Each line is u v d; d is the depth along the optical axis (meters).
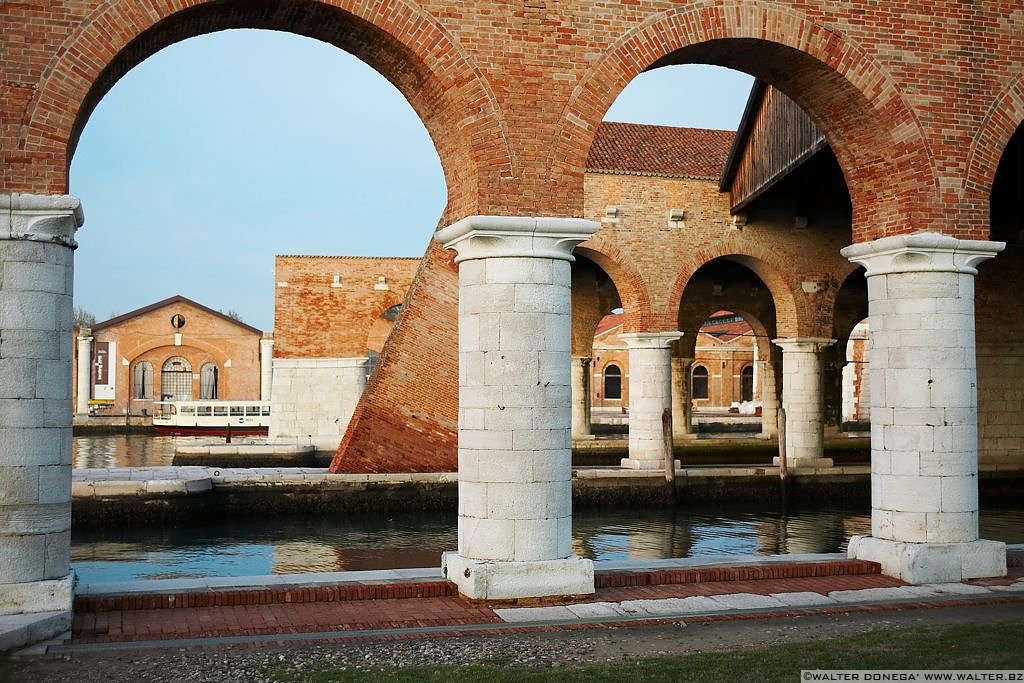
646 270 31.11
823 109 15.56
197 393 67.81
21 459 11.55
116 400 66.44
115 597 12.40
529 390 13.12
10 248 11.58
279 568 20.48
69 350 12.05
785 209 31.88
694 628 11.97
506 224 13.05
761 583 14.36
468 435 13.40
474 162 13.27
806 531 25.91
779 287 32.06
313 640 11.19
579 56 13.58
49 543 11.71
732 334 76.38
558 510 13.28
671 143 34.62
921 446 14.86
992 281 30.47
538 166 13.38
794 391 31.94
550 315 13.27
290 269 42.19
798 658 10.27
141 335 66.94
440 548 22.86
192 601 12.61
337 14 12.97
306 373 42.12
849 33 14.69
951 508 14.79
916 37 15.01
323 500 27.38
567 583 13.14
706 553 22.52
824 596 13.56
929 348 14.88
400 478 27.77
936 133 15.03
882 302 15.34
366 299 42.56
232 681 9.55
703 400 74.88
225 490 26.98
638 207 31.17
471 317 13.39
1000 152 15.34
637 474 30.22
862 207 15.86
